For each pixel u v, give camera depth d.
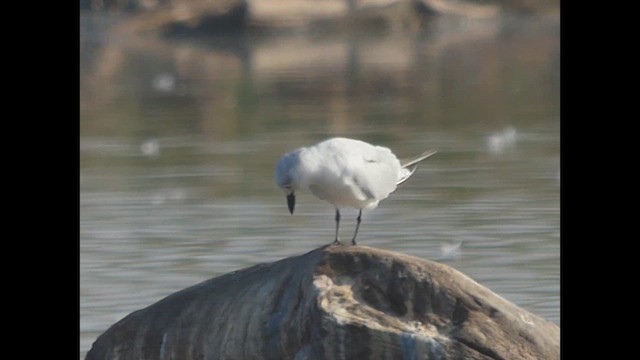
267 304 9.44
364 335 8.92
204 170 20.38
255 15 48.03
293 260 9.61
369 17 49.16
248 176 19.72
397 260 9.31
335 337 8.95
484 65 36.81
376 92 31.09
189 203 17.72
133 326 9.90
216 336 9.55
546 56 38.62
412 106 28.20
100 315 12.59
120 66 38.62
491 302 9.16
